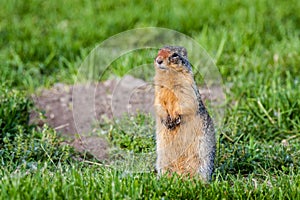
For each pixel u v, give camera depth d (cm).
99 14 2230
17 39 1989
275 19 2152
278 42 1955
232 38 1947
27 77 1741
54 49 1898
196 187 1061
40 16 2236
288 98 1508
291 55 1819
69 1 2348
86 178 1070
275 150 1291
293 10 2248
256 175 1207
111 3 2330
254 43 1948
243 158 1254
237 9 2238
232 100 1588
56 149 1280
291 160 1262
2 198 974
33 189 990
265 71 1728
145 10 2248
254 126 1434
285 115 1478
